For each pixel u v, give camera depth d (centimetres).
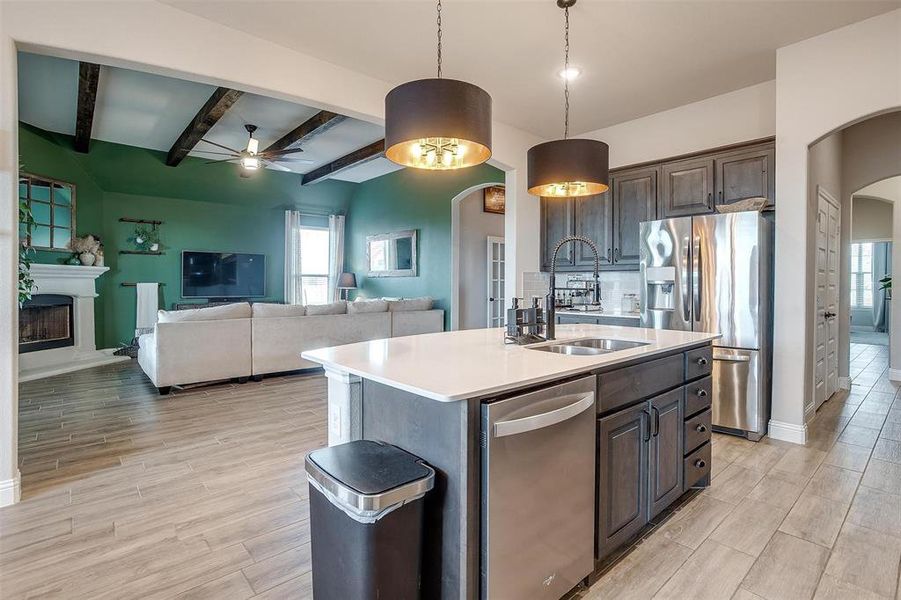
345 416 187
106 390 475
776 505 235
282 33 304
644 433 201
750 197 380
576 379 166
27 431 346
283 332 524
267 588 171
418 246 755
